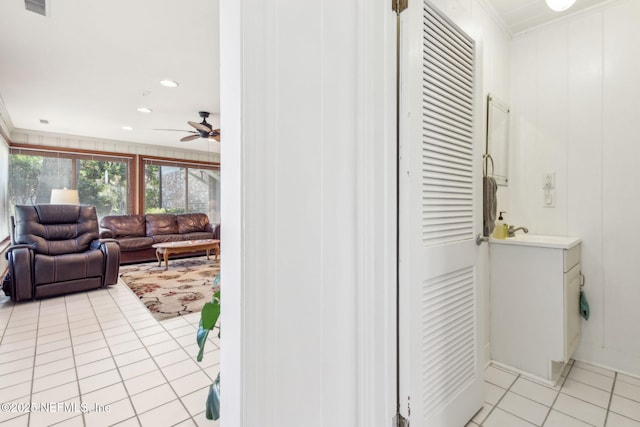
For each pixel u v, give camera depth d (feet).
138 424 4.92
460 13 4.64
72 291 11.64
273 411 2.74
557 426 4.86
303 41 2.90
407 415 3.59
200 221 21.57
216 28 7.64
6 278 10.75
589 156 6.83
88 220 13.47
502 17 7.20
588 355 6.77
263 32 2.63
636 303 6.26
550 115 7.36
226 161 2.71
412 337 3.66
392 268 3.49
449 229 4.43
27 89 11.38
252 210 2.57
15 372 6.39
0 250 12.80
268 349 2.70
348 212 3.27
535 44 7.57
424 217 3.95
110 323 9.04
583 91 6.91
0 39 8.07
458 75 4.63
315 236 3.02
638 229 6.25
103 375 6.29
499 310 6.67
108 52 8.80
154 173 21.40
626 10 6.39
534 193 7.58
